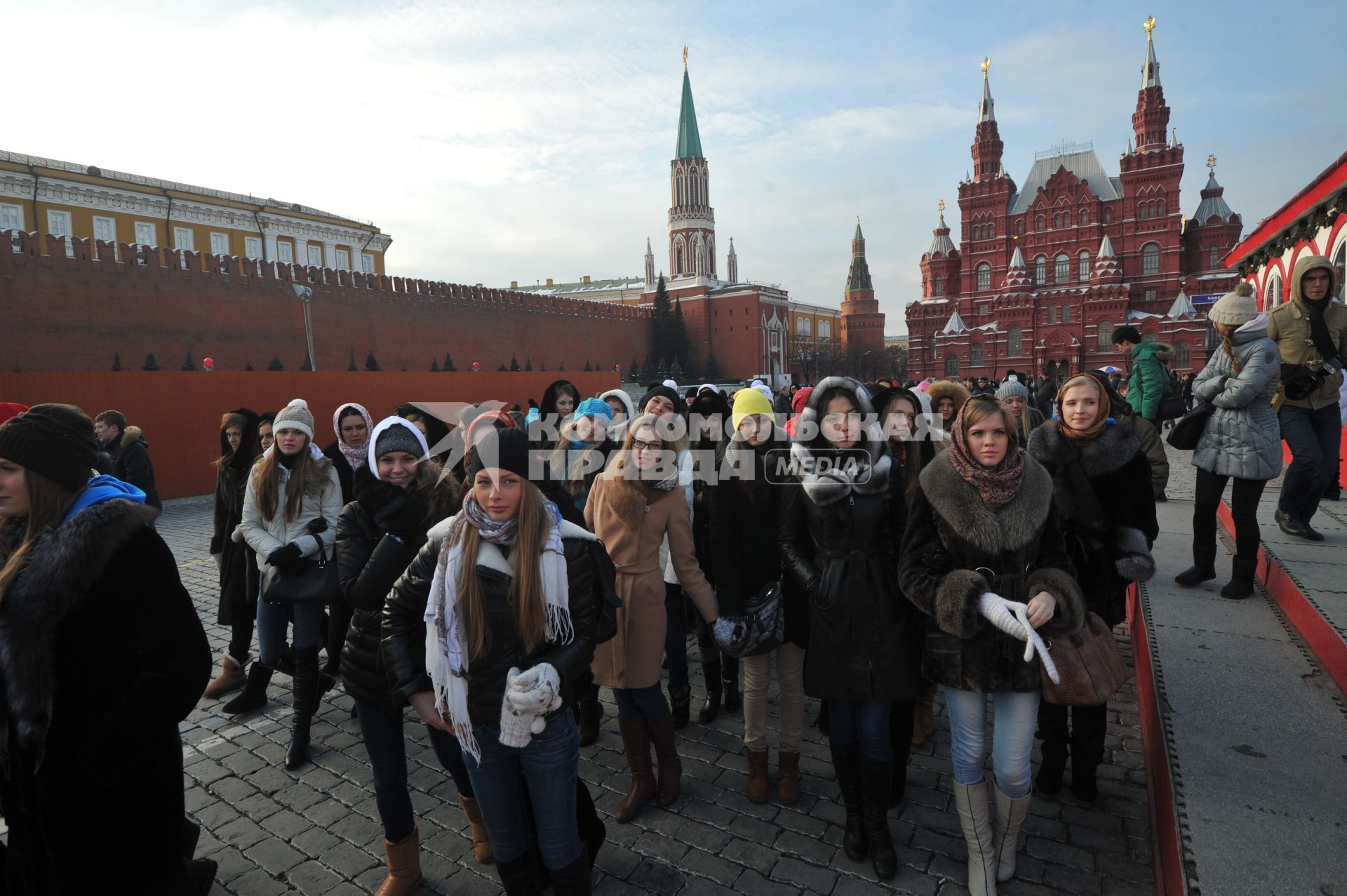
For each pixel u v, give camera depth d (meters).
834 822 2.93
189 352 30.44
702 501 3.84
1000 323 59.62
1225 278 54.88
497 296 49.41
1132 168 58.38
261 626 3.96
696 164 89.62
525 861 2.12
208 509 12.62
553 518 2.06
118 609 1.70
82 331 26.95
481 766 2.03
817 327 110.75
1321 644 3.14
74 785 1.71
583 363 58.97
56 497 1.73
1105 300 55.31
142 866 1.82
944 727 3.78
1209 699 2.90
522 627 1.94
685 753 3.58
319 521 3.60
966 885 2.50
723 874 2.62
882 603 2.56
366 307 39.00
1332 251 7.80
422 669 2.12
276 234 49.28
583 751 3.64
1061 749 2.93
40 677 1.65
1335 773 2.40
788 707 3.05
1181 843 2.12
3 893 1.84
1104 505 2.81
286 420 3.64
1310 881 1.92
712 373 78.12
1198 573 4.20
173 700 1.73
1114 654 2.40
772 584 3.01
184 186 48.00
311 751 3.68
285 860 2.79
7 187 38.03
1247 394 3.73
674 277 90.75
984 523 2.28
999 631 2.27
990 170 65.25
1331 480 5.56
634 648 2.96
